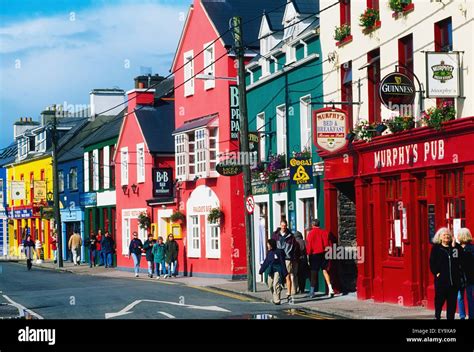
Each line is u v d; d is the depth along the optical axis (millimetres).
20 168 71438
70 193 58344
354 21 24688
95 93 61094
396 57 22125
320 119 23531
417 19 21000
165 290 29125
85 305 23672
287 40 29875
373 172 23328
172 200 41062
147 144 43688
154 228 43406
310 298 24672
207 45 37281
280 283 23016
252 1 38062
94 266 51000
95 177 53562
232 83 35219
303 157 26781
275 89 31109
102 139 51594
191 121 39250
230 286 30469
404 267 21828
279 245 24859
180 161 39281
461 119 18484
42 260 58719
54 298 26781
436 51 19344
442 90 18594
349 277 26219
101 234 51250
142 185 44906
